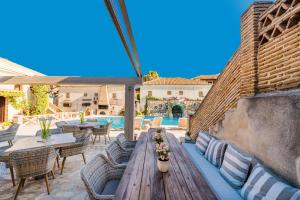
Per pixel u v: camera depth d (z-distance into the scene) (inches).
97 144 315.3
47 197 135.9
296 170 81.4
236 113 140.8
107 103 1131.3
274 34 111.2
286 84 100.0
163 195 73.2
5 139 238.4
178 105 991.6
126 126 323.0
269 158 100.5
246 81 135.3
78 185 155.7
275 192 75.4
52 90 991.6
